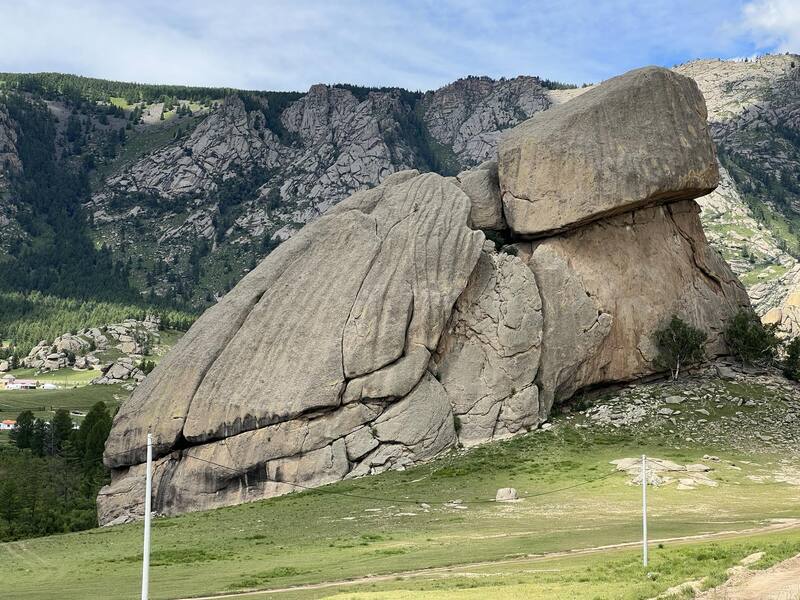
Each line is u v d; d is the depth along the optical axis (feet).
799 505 213.87
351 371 275.18
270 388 273.33
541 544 172.45
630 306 317.22
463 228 302.45
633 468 248.52
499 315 298.97
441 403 282.36
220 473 268.21
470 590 119.34
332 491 254.47
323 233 302.04
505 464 262.26
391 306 283.59
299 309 286.25
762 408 297.53
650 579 119.34
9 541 239.09
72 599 142.20
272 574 156.87
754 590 106.52
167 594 143.33
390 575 149.59
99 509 268.21
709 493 228.63
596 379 311.06
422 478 257.96
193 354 282.36
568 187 313.53
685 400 303.27
